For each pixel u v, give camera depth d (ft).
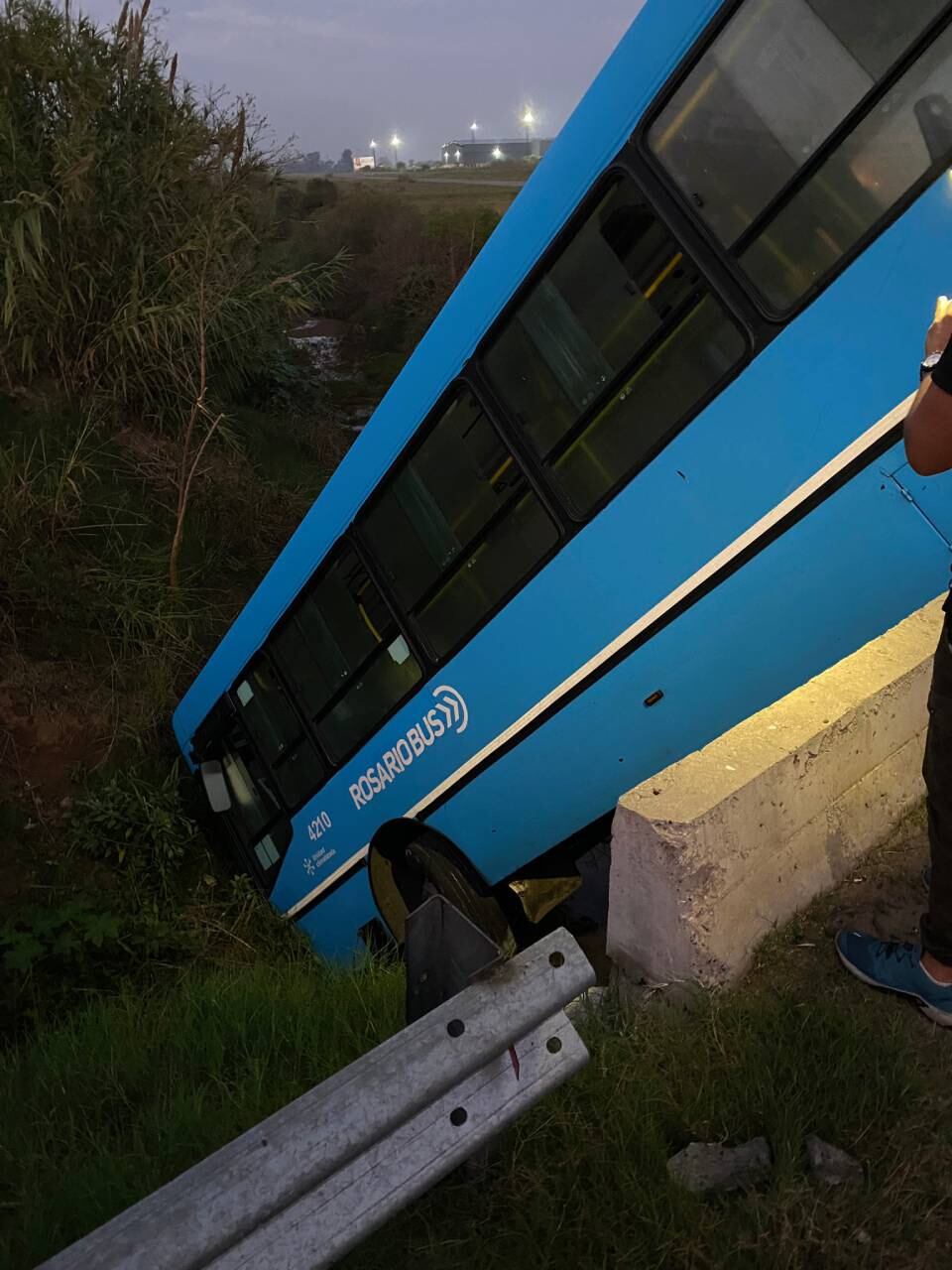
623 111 13.96
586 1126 8.59
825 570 13.25
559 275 14.90
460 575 17.16
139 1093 11.85
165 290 34.99
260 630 23.08
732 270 13.08
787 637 13.80
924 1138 8.10
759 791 9.78
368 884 20.95
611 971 10.87
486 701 17.11
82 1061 12.98
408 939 7.72
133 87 35.06
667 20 13.41
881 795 11.28
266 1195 6.27
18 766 26.84
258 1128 6.46
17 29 33.17
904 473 12.42
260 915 24.91
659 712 15.02
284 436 47.50
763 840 9.97
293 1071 11.26
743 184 12.94
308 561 20.85
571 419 15.05
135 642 30.45
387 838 20.11
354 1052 11.14
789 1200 7.66
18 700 27.66
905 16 11.58
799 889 10.52
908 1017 9.23
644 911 9.99
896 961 9.19
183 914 24.86
